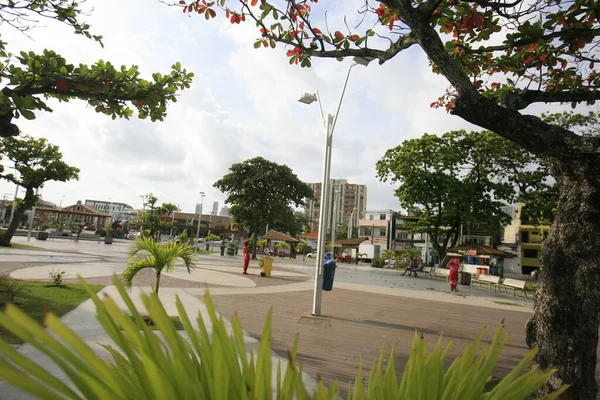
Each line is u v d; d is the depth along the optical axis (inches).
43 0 226.2
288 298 450.9
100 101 247.0
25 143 876.0
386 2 149.0
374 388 38.2
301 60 219.8
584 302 121.6
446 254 1268.5
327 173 369.4
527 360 41.8
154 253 279.7
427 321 374.0
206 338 33.9
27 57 207.0
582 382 118.6
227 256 1428.4
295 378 28.5
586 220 124.8
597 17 168.1
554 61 203.9
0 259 612.7
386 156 1370.6
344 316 365.4
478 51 198.1
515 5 175.6
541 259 134.8
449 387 40.1
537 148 133.6
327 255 390.6
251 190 1584.6
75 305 294.2
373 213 2935.5
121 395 24.9
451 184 1215.6
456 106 138.4
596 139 126.4
